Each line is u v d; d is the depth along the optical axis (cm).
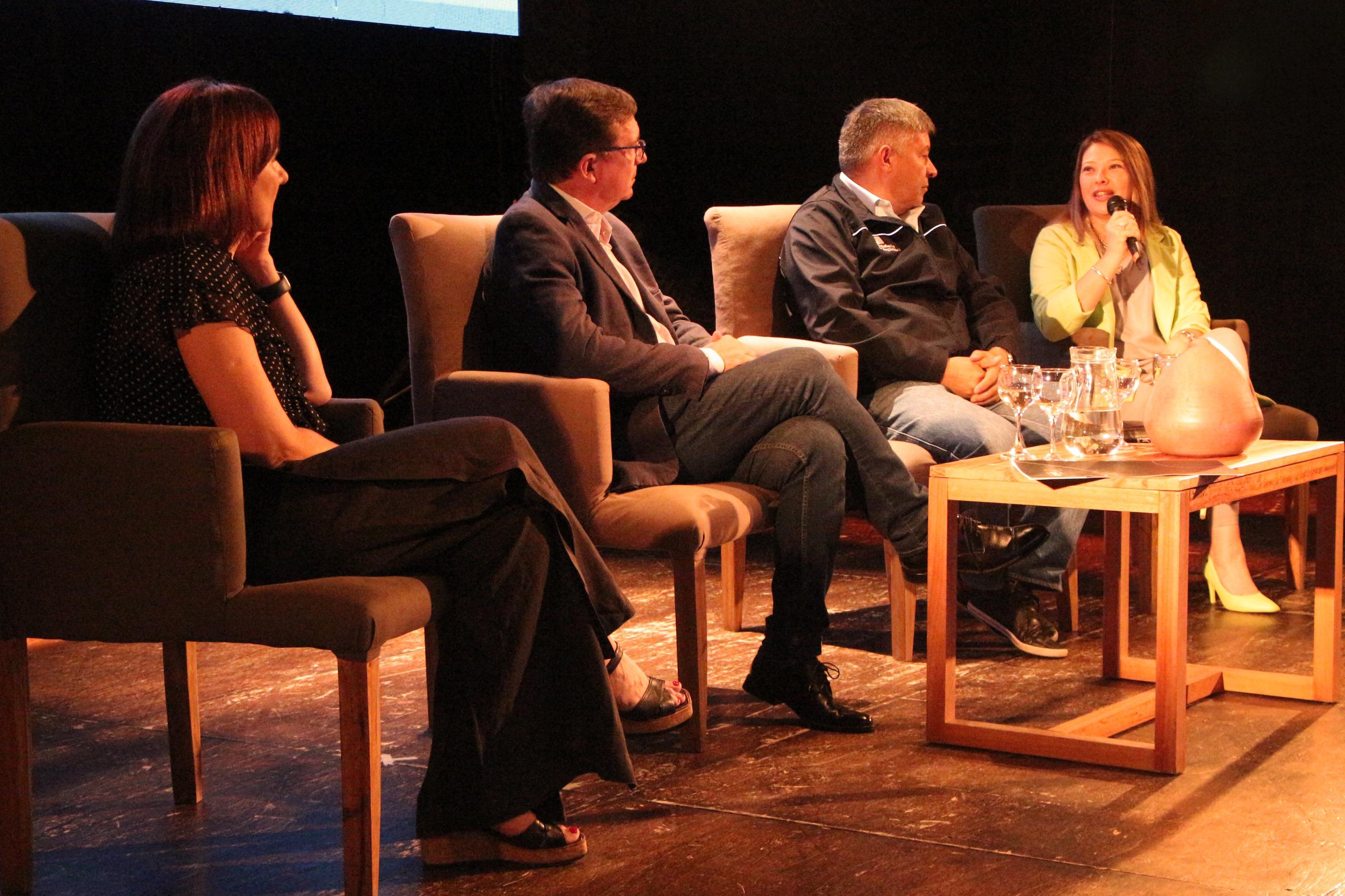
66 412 188
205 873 186
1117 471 222
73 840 199
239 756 235
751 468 244
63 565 175
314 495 181
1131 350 345
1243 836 191
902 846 189
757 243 314
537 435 226
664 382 242
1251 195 530
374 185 471
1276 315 535
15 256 181
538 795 185
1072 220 348
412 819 205
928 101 554
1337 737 234
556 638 184
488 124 505
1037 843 189
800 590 241
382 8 466
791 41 555
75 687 279
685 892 176
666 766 225
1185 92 531
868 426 251
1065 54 539
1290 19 515
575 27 526
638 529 225
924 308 315
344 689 169
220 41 415
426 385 245
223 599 171
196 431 170
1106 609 274
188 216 186
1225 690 264
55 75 373
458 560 183
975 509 301
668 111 557
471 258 251
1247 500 486
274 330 192
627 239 278
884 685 271
